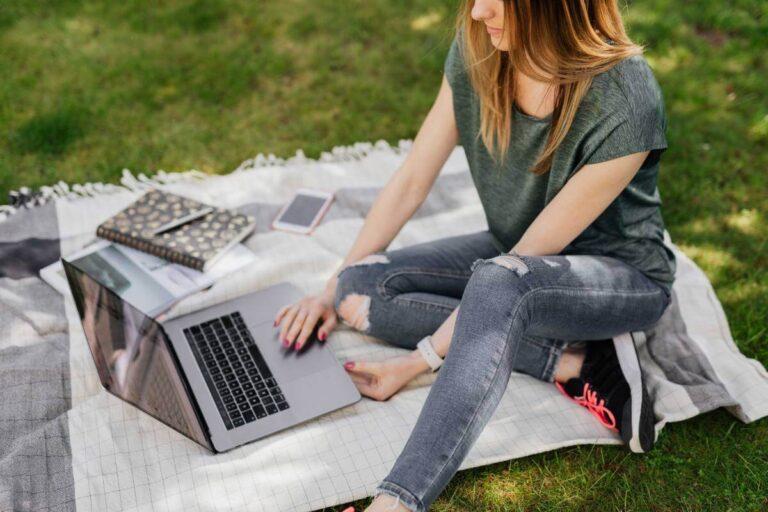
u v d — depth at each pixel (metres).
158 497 1.72
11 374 1.97
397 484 1.44
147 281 2.27
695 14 3.89
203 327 2.09
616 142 1.65
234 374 1.96
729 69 3.56
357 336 2.17
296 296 2.22
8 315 2.17
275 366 1.99
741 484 1.87
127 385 1.88
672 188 2.91
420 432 1.48
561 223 1.78
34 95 3.21
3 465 1.74
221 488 1.74
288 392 1.93
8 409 1.89
